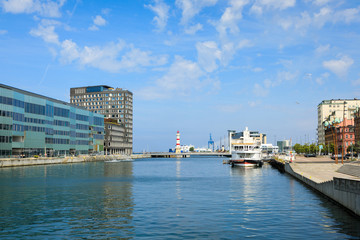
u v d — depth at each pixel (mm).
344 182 34656
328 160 127812
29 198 44625
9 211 35062
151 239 24344
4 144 122938
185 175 91562
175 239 24297
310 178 57969
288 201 41688
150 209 36250
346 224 28562
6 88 127000
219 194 49219
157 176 87125
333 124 111062
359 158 130250
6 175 82500
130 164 170000
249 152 129750
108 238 24641
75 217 32000
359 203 29906
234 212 34438
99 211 35062
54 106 162250
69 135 177750
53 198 44688
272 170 114188
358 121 186250
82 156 177875
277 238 24406
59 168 115625
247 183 67062
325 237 24609
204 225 28609
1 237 24969
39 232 26375
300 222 29500
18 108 132125
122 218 31531
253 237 24719
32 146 142375
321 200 42281
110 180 72875
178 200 42938
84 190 54000
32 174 86312
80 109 192500
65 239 24438
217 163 198250
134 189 55844
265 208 36719
